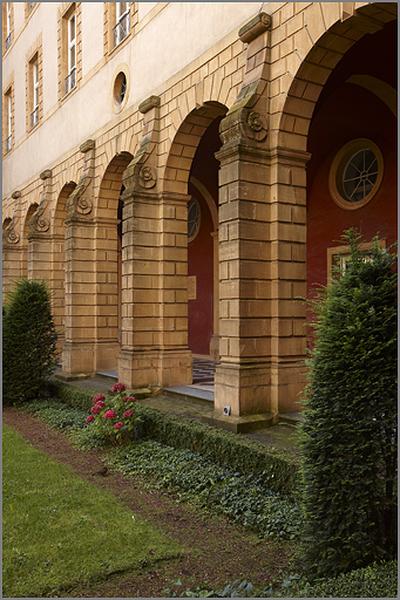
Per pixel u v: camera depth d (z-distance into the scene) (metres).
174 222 11.12
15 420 11.02
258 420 7.64
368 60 9.08
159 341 11.06
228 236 7.98
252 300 7.85
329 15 7.03
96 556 4.78
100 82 14.16
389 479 4.19
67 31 17.27
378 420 4.17
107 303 14.36
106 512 5.79
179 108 10.48
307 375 4.51
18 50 22.23
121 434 8.45
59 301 17.56
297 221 8.07
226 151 7.89
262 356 7.93
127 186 11.02
